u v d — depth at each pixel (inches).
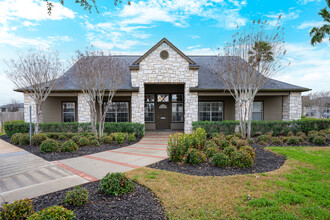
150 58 459.5
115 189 135.4
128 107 547.8
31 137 322.0
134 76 459.5
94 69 380.2
